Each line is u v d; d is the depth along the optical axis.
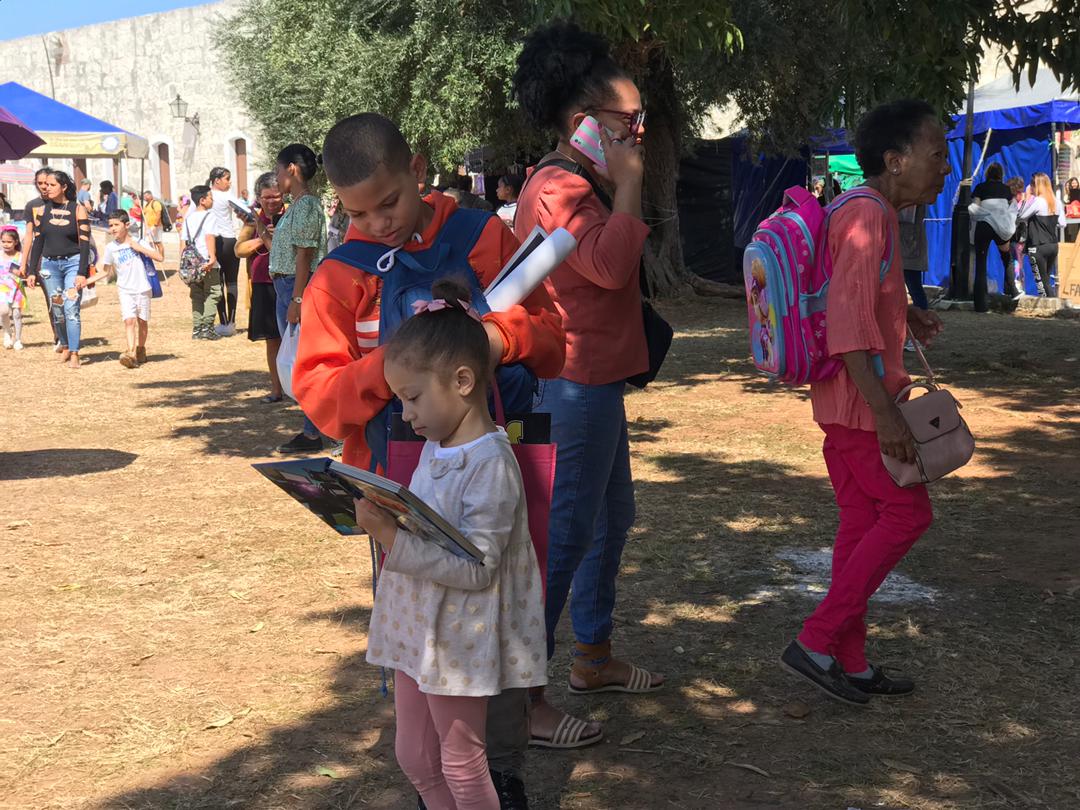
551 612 3.61
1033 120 16.78
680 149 18.61
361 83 16.52
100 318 17.31
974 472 7.15
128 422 9.39
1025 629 4.58
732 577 5.30
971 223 16.14
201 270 14.33
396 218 2.77
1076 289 15.47
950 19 8.09
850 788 3.41
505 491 2.64
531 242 2.91
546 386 3.56
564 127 3.52
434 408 2.64
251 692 4.17
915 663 4.28
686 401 9.86
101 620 4.91
